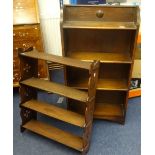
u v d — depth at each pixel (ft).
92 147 6.67
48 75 9.39
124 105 7.59
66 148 6.70
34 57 6.19
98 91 8.11
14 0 8.46
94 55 7.13
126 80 7.72
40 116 8.07
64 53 6.63
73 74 7.75
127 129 7.38
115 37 7.14
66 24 6.31
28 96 7.22
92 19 6.52
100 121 7.77
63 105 8.67
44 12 10.16
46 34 10.55
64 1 9.96
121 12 6.42
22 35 8.41
